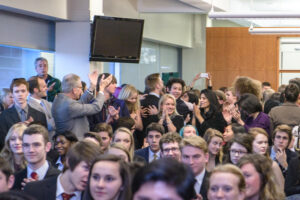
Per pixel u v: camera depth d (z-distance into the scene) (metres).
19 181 4.64
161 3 13.80
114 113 7.32
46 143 4.67
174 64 17.16
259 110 7.45
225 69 18.11
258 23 16.27
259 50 18.19
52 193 3.91
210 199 3.32
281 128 6.18
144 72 15.27
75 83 6.99
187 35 17.02
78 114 6.89
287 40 18.14
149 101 8.16
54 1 10.20
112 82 7.63
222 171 3.31
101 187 3.21
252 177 4.00
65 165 3.95
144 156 6.23
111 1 12.60
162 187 1.56
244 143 5.12
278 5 13.18
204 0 12.75
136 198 1.58
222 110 8.39
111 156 3.30
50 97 8.97
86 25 10.66
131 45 10.70
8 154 5.29
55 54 10.81
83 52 10.69
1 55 9.69
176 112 7.81
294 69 18.19
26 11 9.56
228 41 18.08
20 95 6.66
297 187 5.33
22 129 5.27
